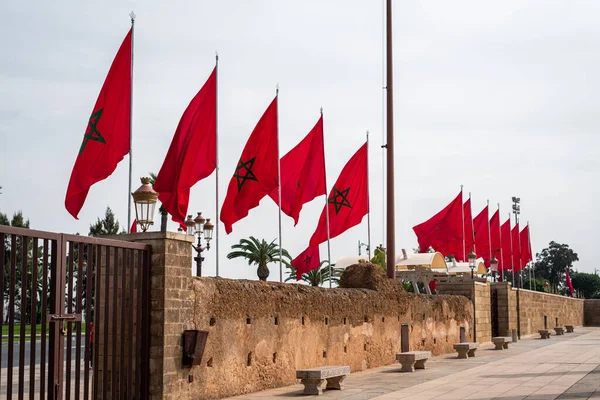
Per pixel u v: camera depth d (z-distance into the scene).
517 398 15.87
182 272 14.61
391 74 29.94
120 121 16.89
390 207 29.23
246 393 16.98
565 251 148.38
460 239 40.16
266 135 21.16
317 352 20.61
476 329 36.50
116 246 12.99
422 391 17.50
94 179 16.50
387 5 30.33
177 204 18.47
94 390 12.99
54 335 11.45
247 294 17.23
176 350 14.27
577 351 32.59
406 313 27.58
